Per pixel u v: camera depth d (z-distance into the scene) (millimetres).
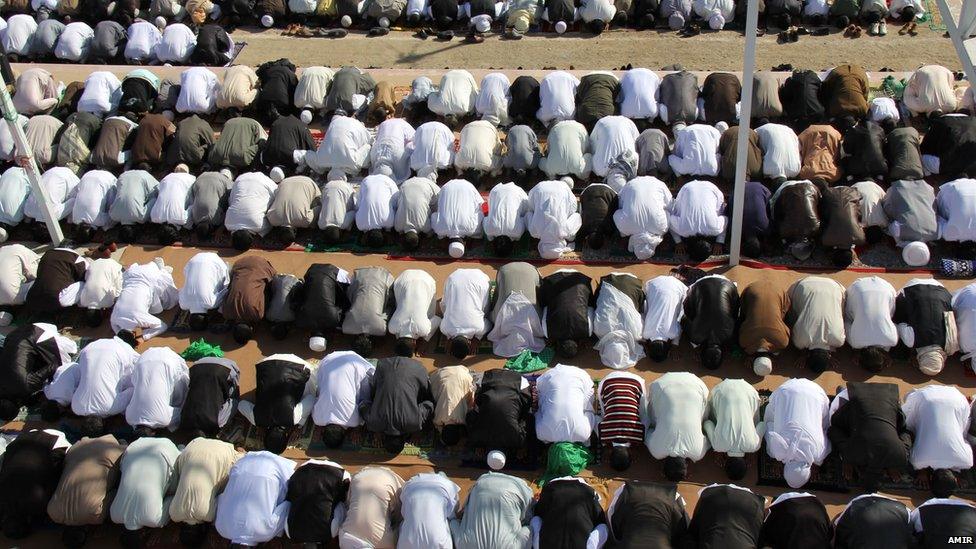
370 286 14312
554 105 17203
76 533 12250
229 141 16938
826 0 19922
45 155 17266
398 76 19250
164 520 12125
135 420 13148
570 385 12953
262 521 11844
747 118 13617
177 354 14141
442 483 11906
